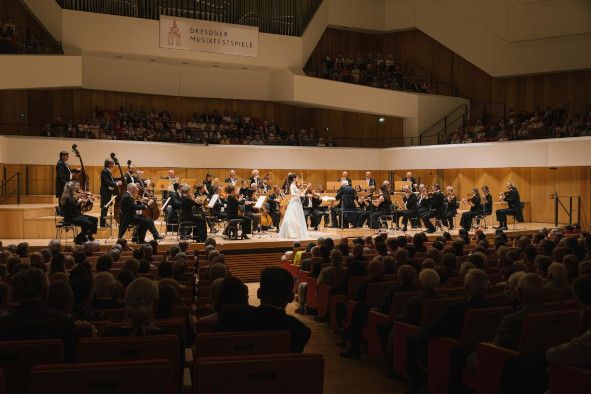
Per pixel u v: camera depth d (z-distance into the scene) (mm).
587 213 21375
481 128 23922
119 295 5664
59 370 2797
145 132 21812
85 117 22828
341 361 7148
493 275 7949
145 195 14664
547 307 5484
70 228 13352
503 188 23359
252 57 22797
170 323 4480
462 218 18938
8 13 21062
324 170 24609
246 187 17078
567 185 21891
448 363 5203
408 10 27250
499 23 24859
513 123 23453
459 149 23312
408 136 26031
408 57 27969
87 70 22172
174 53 21438
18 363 3463
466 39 25984
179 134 22250
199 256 11625
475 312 5164
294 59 23625
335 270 9016
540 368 4559
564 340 4633
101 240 14578
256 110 25953
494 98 25984
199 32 21797
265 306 4156
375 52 27969
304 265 10641
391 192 20562
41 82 18781
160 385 2906
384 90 25000
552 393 4000
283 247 15047
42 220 15914
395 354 6082
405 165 24609
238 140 23266
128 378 2863
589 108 22844
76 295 5051
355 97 24453
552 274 6180
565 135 21234
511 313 5172
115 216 14586
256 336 3746
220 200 15883
